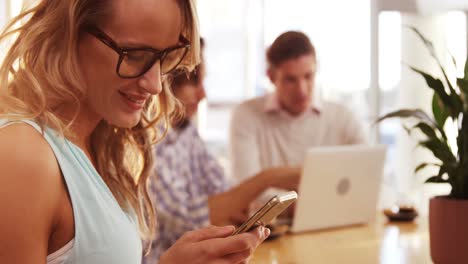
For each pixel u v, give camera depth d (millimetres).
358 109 5434
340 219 2850
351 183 2830
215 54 6078
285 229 2668
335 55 5465
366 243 2518
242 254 1124
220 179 2832
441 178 1953
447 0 5105
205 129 5660
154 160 1359
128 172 1301
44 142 953
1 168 887
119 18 1000
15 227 877
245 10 5996
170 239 2494
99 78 1021
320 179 2717
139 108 1055
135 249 1095
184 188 2543
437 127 1943
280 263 2178
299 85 3312
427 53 5137
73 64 1010
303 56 3293
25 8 1082
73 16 996
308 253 2344
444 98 1897
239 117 3484
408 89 5203
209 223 2680
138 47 1009
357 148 2814
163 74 1128
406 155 5141
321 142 3535
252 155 3420
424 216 3184
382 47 5270
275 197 1149
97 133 1250
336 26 5492
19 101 974
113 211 1053
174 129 2572
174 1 1034
